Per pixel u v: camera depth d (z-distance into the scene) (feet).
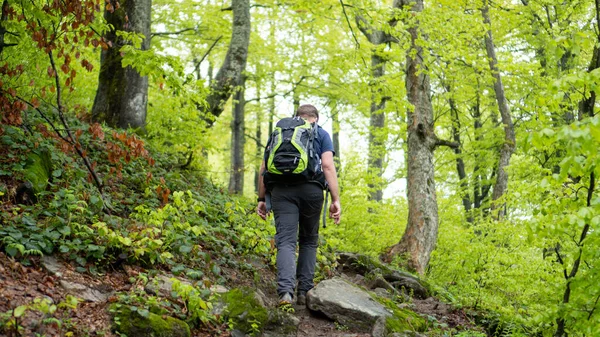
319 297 15.94
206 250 17.93
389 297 21.95
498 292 22.35
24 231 13.00
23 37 18.13
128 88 30.53
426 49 34.99
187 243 15.96
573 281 14.65
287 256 15.42
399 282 24.02
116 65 30.68
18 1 16.67
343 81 66.74
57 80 17.25
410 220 36.27
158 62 17.65
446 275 29.30
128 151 17.03
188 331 11.66
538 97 13.92
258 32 73.00
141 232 14.57
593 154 10.50
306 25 63.57
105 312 11.36
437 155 72.23
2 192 13.60
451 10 36.45
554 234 13.50
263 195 16.80
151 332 11.12
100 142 23.09
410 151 37.37
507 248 24.25
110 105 30.35
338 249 30.35
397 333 14.80
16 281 11.27
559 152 46.26
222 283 15.90
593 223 11.71
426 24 33.96
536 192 16.70
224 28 60.03
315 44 69.00
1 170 15.42
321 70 65.05
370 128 49.29
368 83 36.09
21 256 12.21
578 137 10.27
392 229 38.83
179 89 18.28
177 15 59.26
